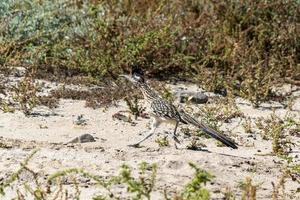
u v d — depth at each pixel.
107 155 14.48
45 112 17.72
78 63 20.53
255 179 13.80
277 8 22.77
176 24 22.28
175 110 15.17
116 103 18.72
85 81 20.02
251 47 21.56
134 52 20.77
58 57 20.75
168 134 16.64
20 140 15.50
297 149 16.14
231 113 18.23
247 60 21.23
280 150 15.59
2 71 20.11
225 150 15.69
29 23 21.69
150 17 22.03
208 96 19.86
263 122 18.06
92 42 20.95
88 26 21.44
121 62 20.56
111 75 20.47
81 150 14.76
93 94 19.05
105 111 18.12
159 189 12.89
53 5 22.36
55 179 13.02
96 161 14.09
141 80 15.86
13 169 13.51
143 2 23.12
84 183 13.00
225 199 12.53
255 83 19.95
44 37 21.34
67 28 21.47
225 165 14.22
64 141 15.76
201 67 20.88
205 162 14.15
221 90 20.31
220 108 18.39
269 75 20.33
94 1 22.66
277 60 21.45
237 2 22.84
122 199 12.28
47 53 20.89
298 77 21.30
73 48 20.84
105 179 13.16
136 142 15.98
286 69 21.61
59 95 18.83
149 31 21.39
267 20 22.75
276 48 21.80
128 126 17.19
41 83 19.50
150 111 15.33
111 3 22.55
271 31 22.20
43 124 16.89
